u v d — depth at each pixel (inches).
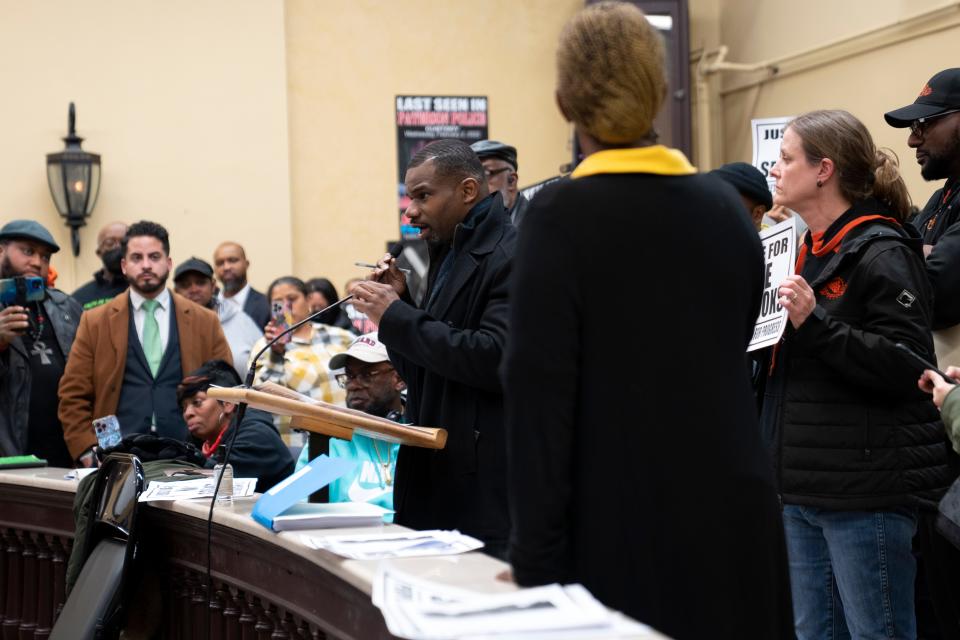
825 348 102.3
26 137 314.7
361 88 345.1
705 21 360.5
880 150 116.8
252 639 109.3
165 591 128.5
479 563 77.5
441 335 98.7
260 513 100.0
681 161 71.0
